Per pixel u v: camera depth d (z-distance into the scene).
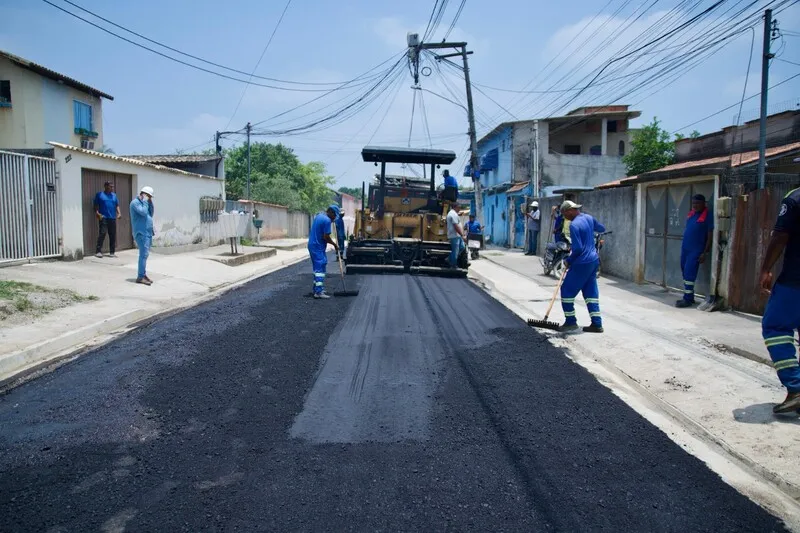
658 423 4.73
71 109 23.97
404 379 5.70
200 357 6.35
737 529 3.21
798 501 3.53
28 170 11.42
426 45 23.58
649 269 12.01
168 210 17.83
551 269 14.08
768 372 5.76
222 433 4.35
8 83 22.02
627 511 3.36
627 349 6.80
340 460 3.93
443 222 15.04
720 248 8.91
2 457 3.96
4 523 3.14
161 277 12.17
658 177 11.09
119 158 14.58
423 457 4.00
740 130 15.80
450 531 3.12
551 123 30.62
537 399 5.20
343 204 68.06
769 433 4.34
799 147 12.69
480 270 16.11
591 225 7.74
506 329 7.99
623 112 29.91
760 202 8.20
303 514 3.25
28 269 10.73
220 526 3.12
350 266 14.28
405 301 10.12
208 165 27.16
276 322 8.16
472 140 24.36
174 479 3.64
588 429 4.55
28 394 5.21
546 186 29.44
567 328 7.82
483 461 3.96
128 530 3.08
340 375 5.80
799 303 4.49
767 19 12.20
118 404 4.94
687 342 7.03
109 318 8.01
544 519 3.25
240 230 19.25
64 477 3.67
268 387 5.39
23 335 6.84
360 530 3.11
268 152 50.50
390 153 15.21
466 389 5.43
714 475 3.84
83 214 13.33
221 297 10.92
